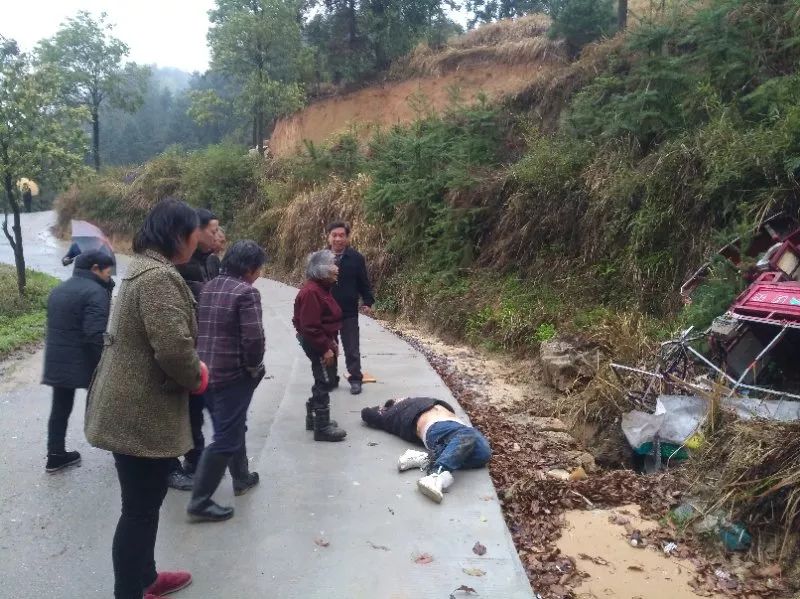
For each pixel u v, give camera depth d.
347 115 23.08
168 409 3.06
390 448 5.31
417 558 3.70
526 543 4.36
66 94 31.69
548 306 9.45
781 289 5.93
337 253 6.66
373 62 23.80
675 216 8.64
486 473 4.88
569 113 11.80
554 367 7.61
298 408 6.36
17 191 12.92
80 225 5.44
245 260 4.11
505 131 13.69
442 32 24.50
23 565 3.70
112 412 2.96
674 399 5.67
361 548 3.80
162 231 3.08
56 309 4.88
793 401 5.20
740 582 3.97
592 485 5.08
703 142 8.65
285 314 11.87
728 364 6.09
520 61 19.14
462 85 20.19
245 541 3.88
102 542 3.96
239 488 4.46
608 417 6.27
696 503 4.63
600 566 4.14
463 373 8.65
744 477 4.40
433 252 12.33
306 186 17.83
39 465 5.14
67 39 31.52
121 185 27.14
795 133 7.64
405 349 9.12
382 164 14.49
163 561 3.66
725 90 9.59
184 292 3.10
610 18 16.31
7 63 12.29
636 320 8.07
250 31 22.64
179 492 4.55
